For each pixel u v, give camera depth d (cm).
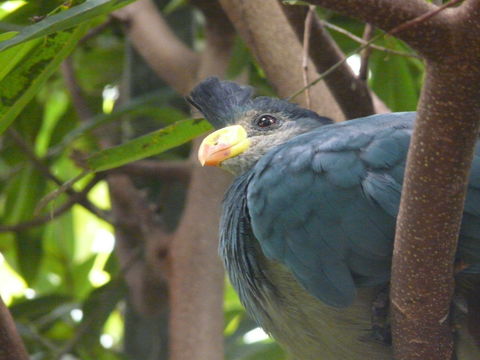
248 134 824
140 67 1145
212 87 859
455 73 485
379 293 671
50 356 1030
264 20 891
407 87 999
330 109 884
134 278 1059
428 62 490
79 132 1031
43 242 1160
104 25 1105
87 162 779
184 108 1148
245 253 708
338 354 721
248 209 694
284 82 887
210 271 959
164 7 1170
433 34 474
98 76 1222
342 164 661
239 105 845
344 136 676
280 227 673
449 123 504
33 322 1099
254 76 1134
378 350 703
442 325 595
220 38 1025
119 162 784
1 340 664
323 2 473
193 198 978
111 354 1074
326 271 663
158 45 1038
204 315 945
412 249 557
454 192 530
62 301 1106
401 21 474
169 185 1110
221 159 802
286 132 823
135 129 1125
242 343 1112
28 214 1145
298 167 672
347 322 691
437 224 543
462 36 473
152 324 1084
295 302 702
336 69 821
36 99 1111
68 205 1021
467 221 619
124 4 595
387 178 647
